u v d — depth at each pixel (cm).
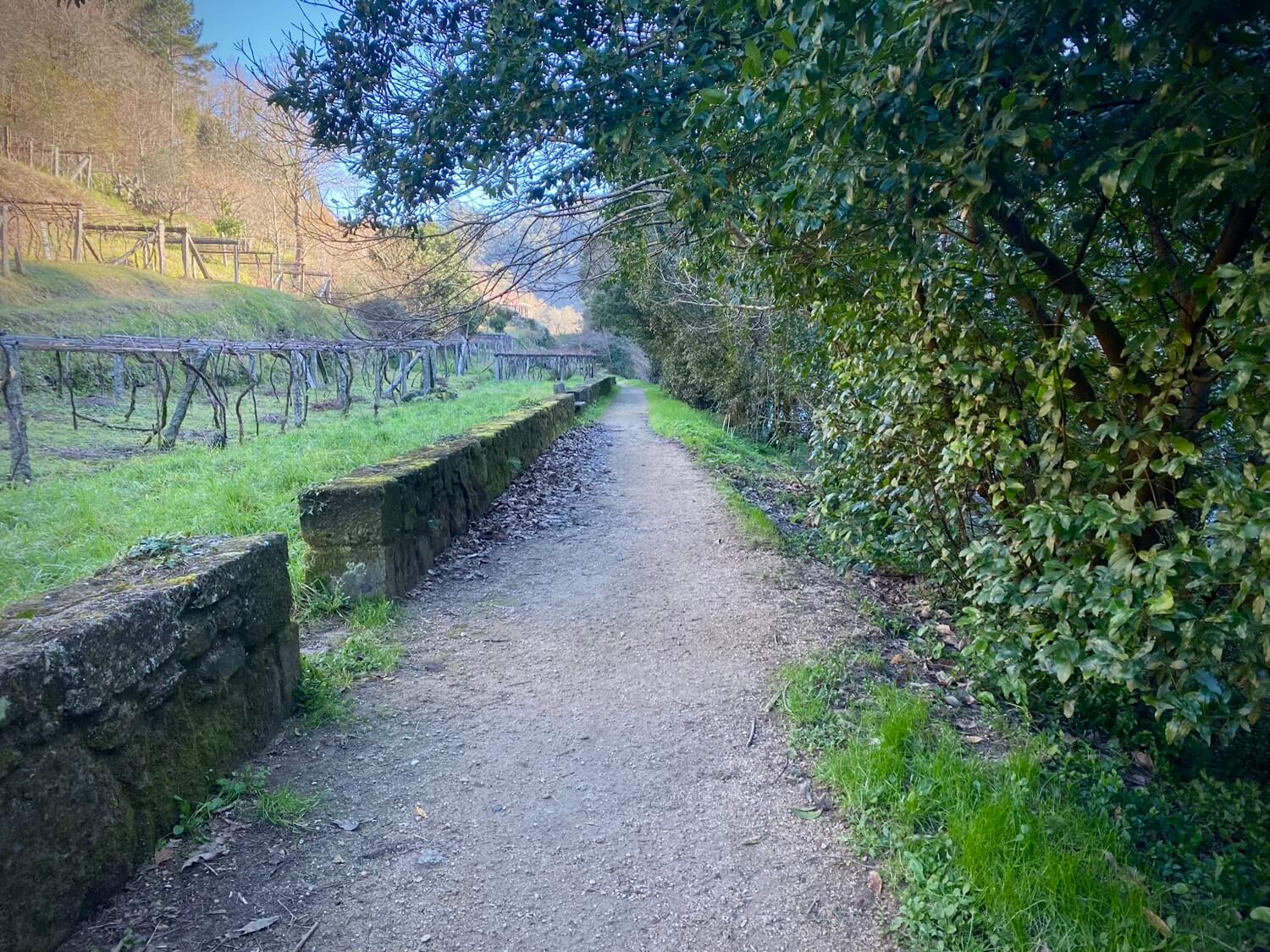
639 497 963
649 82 359
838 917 235
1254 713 262
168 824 257
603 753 337
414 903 241
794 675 397
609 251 854
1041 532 322
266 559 332
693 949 224
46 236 2684
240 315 2831
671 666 431
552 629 491
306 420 1667
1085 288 333
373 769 319
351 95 436
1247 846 280
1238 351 244
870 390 488
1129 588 277
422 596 543
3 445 1191
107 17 2989
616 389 3969
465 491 712
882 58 233
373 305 693
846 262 428
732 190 375
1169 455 298
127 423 1542
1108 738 378
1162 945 213
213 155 3075
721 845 273
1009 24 212
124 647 236
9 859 193
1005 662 358
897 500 520
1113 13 204
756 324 1252
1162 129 216
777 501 1041
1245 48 225
